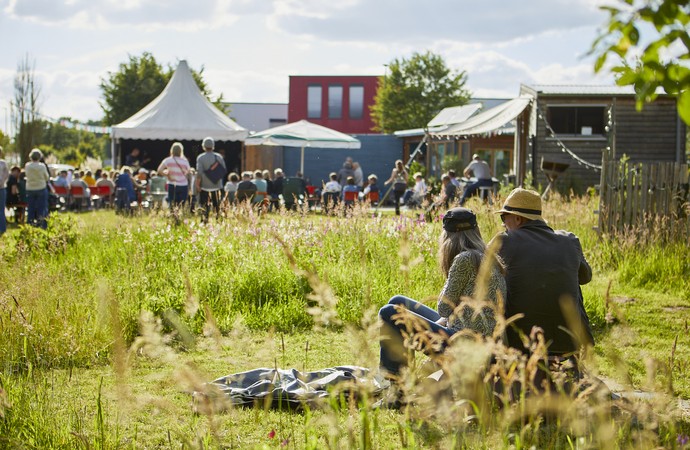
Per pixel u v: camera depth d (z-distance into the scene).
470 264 4.83
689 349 6.98
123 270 9.10
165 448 4.27
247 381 5.68
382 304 8.16
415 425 2.89
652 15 2.12
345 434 3.57
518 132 28.78
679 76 2.18
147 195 25.02
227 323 7.57
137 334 6.77
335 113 61.06
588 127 26.56
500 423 2.69
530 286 5.08
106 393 5.16
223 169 17.25
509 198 5.38
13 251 10.23
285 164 40.59
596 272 11.10
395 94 58.28
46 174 17.95
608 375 5.95
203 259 9.93
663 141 26.42
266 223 10.82
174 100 28.19
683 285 9.86
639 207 11.94
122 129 26.84
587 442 3.19
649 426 2.60
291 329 7.78
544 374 3.99
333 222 11.18
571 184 26.05
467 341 2.46
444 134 28.61
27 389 5.01
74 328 6.37
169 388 5.20
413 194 22.48
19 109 41.41
